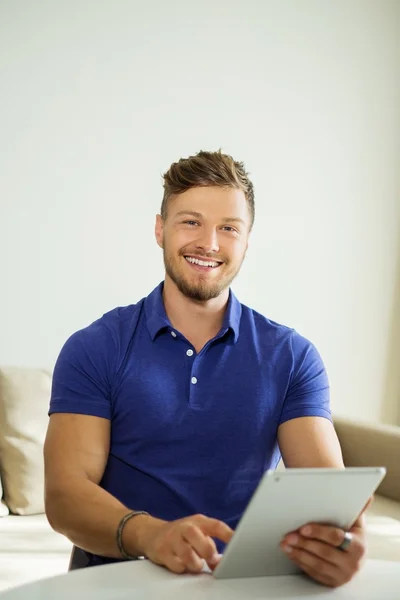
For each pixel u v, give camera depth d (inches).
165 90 154.1
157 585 52.5
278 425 74.5
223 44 159.2
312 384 75.1
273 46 164.1
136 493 71.1
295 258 168.4
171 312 74.9
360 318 177.0
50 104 144.2
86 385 70.9
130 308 76.8
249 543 51.8
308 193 169.0
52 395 72.1
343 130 172.4
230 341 74.0
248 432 72.1
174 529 55.9
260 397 72.8
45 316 145.1
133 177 151.6
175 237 73.6
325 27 169.3
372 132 175.8
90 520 62.5
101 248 149.2
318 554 53.0
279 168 165.8
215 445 71.3
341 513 53.1
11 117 141.3
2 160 140.9
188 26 155.7
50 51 143.8
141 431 70.9
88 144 147.5
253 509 48.4
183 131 156.0
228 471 71.3
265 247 165.0
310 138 168.9
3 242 141.5
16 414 124.6
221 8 158.7
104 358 71.6
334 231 172.6
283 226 166.7
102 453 70.2
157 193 153.6
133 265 152.0
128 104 150.8
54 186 144.9
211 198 73.2
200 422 71.1
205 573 55.6
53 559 104.2
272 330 76.8
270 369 73.9
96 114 148.0
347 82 172.2
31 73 142.5
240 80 161.2
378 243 178.1
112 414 72.1
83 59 146.6
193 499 70.4
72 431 69.5
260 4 162.6
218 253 73.5
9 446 123.0
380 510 129.6
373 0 174.4
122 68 150.0
